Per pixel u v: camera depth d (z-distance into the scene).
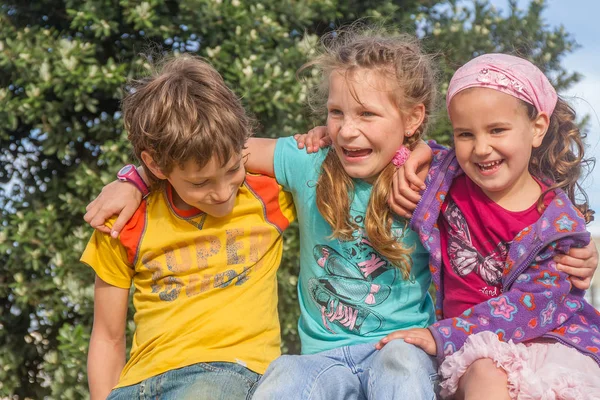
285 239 4.98
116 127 5.09
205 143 2.40
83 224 5.11
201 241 2.69
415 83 2.63
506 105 2.45
